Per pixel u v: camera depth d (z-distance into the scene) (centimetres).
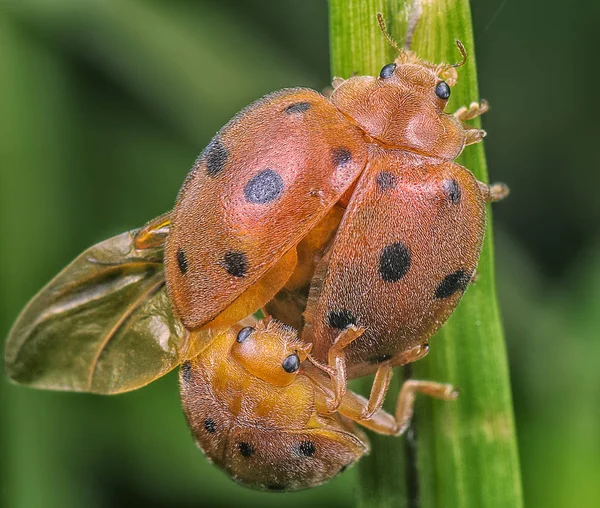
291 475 6
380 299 6
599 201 8
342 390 6
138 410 7
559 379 7
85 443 7
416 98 6
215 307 6
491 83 8
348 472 7
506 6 8
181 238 6
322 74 8
